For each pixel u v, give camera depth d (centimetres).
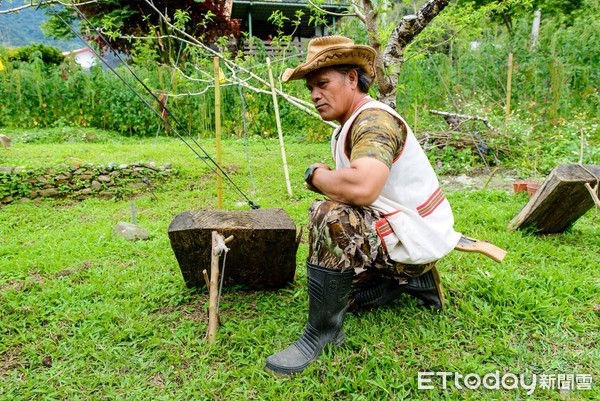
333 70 196
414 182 201
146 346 223
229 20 1324
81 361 213
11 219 461
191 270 272
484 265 303
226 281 280
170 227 259
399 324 236
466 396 188
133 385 198
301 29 1745
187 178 619
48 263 330
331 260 193
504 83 957
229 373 202
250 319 247
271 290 284
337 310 203
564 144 666
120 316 250
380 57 340
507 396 189
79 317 249
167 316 251
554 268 297
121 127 1006
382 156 176
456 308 252
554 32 987
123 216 476
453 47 1008
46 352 222
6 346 227
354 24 940
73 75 1014
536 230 375
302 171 653
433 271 239
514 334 228
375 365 203
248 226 259
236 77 549
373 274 230
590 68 933
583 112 870
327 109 201
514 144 702
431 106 932
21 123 999
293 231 259
